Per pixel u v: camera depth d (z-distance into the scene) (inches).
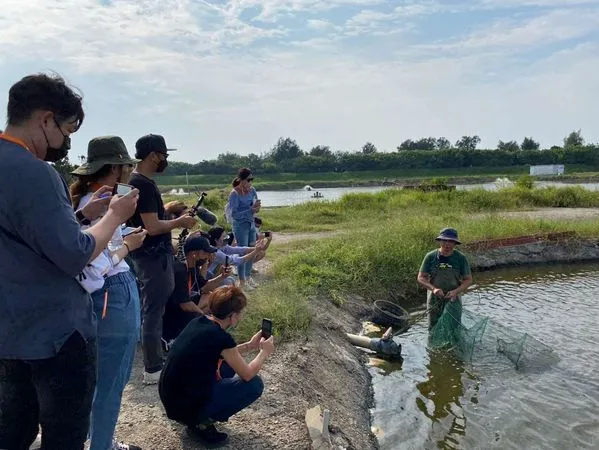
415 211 804.6
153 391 199.8
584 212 873.5
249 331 269.0
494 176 2928.2
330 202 954.1
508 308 401.7
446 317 315.0
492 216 703.1
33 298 95.7
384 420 239.9
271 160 3563.0
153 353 201.8
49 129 98.7
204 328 163.3
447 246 317.1
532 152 3336.6
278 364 239.6
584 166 3196.4
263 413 192.4
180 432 173.0
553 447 214.5
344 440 197.2
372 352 318.3
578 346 318.7
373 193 1059.3
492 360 301.0
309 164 3344.0
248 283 369.1
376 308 370.6
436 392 267.0
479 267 548.1
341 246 488.4
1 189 91.3
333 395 239.9
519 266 564.7
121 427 173.8
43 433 104.1
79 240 94.8
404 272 461.4
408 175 3186.5
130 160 146.8
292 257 442.9
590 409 243.9
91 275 118.6
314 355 266.8
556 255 585.9
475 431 228.5
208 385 163.3
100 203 128.2
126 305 135.1
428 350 323.9
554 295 442.3
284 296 322.3
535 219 689.6
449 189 1072.8
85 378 103.0
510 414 241.4
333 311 366.3
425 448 215.8
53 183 94.0
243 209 357.1
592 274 527.2
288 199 1800.0
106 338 132.1
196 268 239.9
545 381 273.0
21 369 102.0
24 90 95.5
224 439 169.9
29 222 91.4
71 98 100.1
